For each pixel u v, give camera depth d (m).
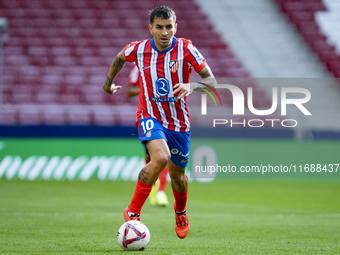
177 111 17.05
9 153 49.97
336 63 70.50
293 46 72.25
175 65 16.83
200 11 74.50
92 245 17.02
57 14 71.94
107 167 50.25
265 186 46.84
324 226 23.19
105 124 59.62
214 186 46.53
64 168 50.16
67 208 30.20
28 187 43.41
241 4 76.00
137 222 15.89
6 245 16.97
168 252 15.64
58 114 59.41
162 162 15.98
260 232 21.06
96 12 72.62
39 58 66.94
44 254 15.13
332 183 49.81
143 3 74.19
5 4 72.19
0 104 59.88
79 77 65.19
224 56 70.19
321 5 76.31
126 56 17.28
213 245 17.42
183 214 18.25
